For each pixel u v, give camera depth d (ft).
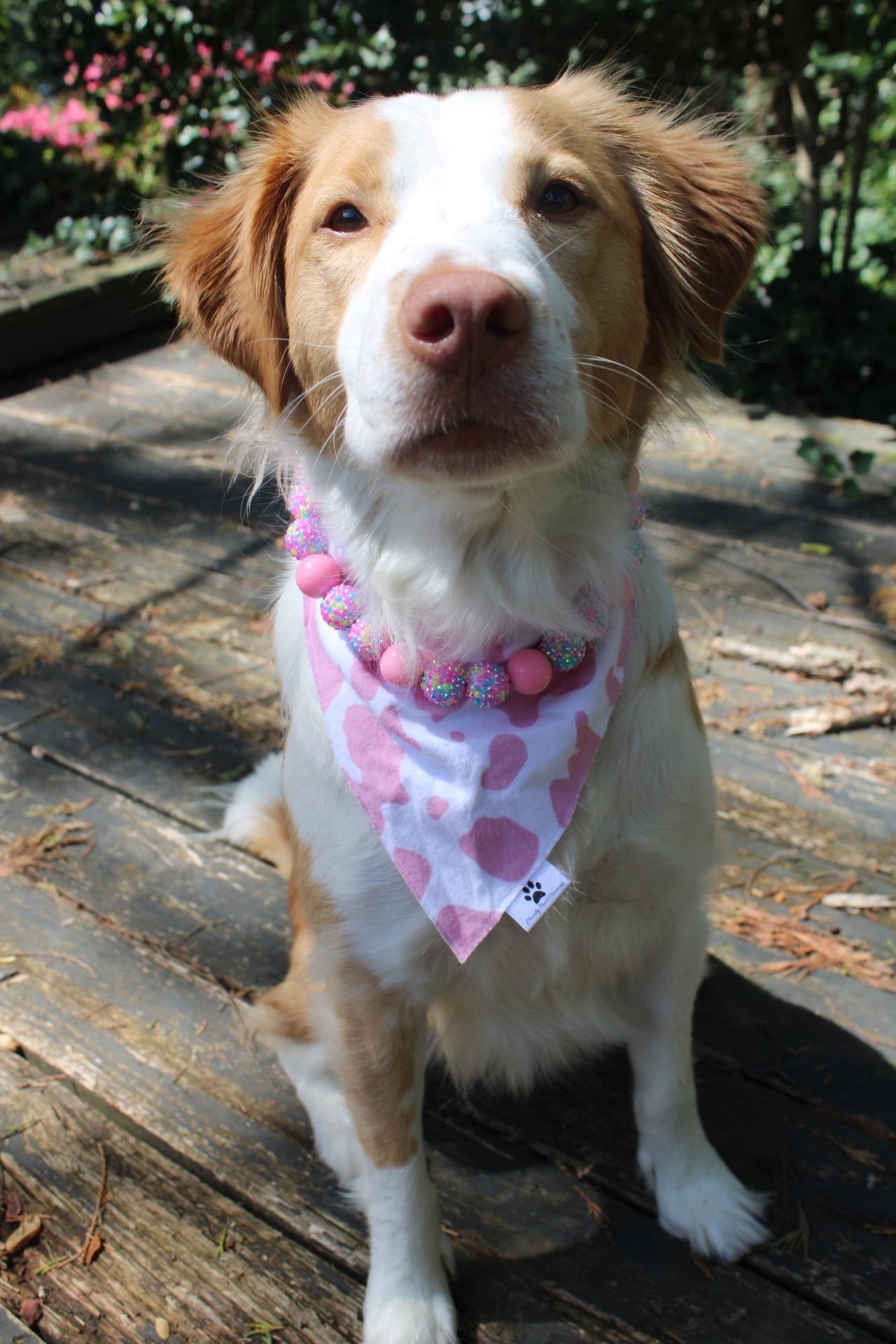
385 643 2.54
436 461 2.19
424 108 2.42
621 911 2.59
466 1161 2.76
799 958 3.08
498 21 6.95
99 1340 2.46
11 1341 2.45
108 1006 3.03
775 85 7.81
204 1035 2.97
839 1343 2.44
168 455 5.58
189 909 3.26
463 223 2.25
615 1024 2.70
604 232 2.43
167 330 7.14
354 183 2.39
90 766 3.68
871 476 5.05
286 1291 2.53
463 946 2.44
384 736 2.50
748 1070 2.87
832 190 9.29
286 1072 2.86
